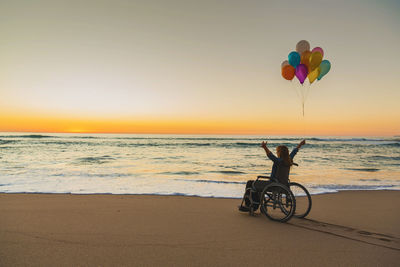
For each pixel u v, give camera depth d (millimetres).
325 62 7312
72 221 4434
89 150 24703
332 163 16031
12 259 2943
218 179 10109
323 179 10383
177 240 3635
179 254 3162
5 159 16375
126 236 3752
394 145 36188
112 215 4871
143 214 5004
